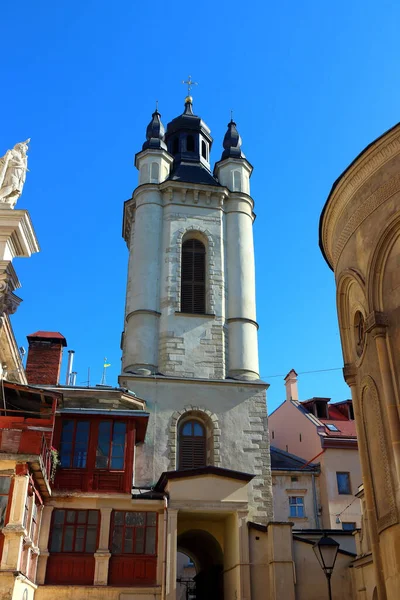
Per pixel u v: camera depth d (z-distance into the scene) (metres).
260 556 26.16
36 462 21.20
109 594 23.98
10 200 20.55
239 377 34.72
